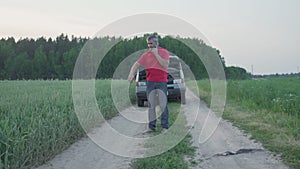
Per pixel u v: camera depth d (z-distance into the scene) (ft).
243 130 24.52
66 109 25.35
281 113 30.91
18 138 16.12
